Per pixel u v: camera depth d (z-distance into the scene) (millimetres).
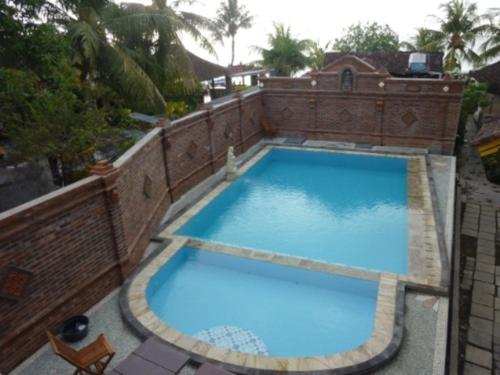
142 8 19016
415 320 7676
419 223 11977
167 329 7484
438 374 6410
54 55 10820
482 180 17875
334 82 20094
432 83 18141
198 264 10523
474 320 9016
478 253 11812
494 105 26531
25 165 10445
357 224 13109
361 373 6430
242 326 8281
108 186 8062
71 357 5902
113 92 15484
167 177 13297
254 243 12023
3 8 9750
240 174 16859
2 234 5988
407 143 19734
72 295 7555
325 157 19797
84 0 17031
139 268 9578
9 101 10219
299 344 7758
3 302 6230
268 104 22000
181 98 23469
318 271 9500
